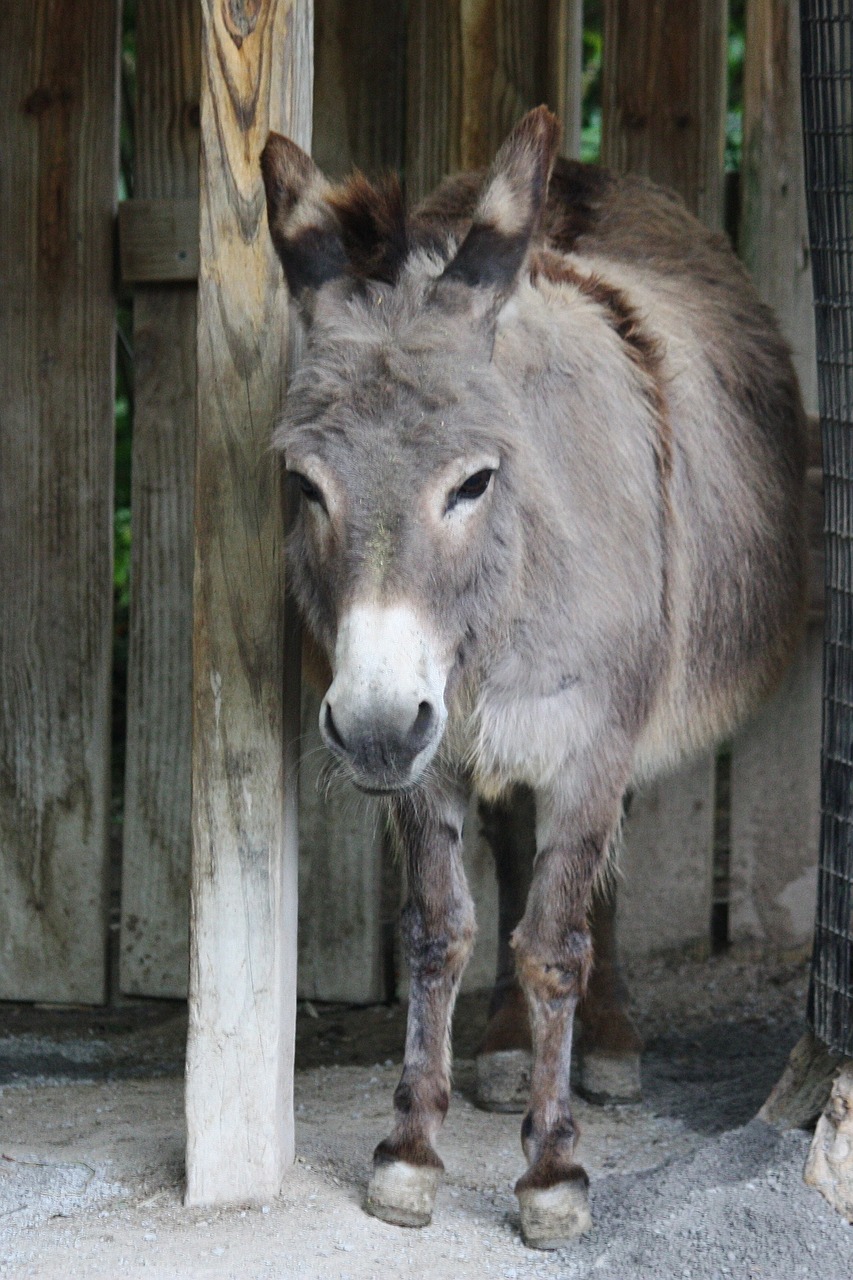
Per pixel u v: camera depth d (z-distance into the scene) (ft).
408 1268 21.93
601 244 29.35
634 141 36.27
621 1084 28.94
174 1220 23.39
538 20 35.09
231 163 23.18
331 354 20.99
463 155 35.35
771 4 35.86
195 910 23.98
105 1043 34.45
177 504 36.09
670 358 26.99
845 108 24.80
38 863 36.91
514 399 22.30
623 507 24.17
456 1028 34.91
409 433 20.17
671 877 37.68
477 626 21.98
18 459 36.27
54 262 35.83
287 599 24.14
